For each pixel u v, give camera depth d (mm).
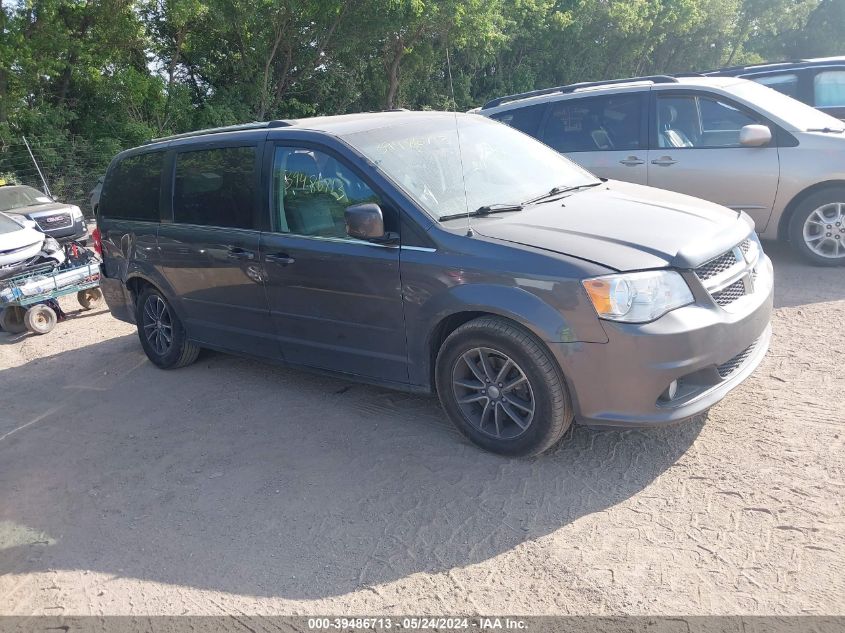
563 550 3186
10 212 13930
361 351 4453
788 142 6758
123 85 20891
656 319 3461
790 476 3533
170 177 5586
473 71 29359
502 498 3621
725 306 3717
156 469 4383
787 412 4141
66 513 4016
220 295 5230
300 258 4527
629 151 7445
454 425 4160
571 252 3596
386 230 4133
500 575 3076
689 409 3580
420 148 4566
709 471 3652
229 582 3244
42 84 21047
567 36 31844
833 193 6652
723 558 3029
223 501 3924
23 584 3422
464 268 3803
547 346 3586
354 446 4348
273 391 5359
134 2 20547
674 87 7297
